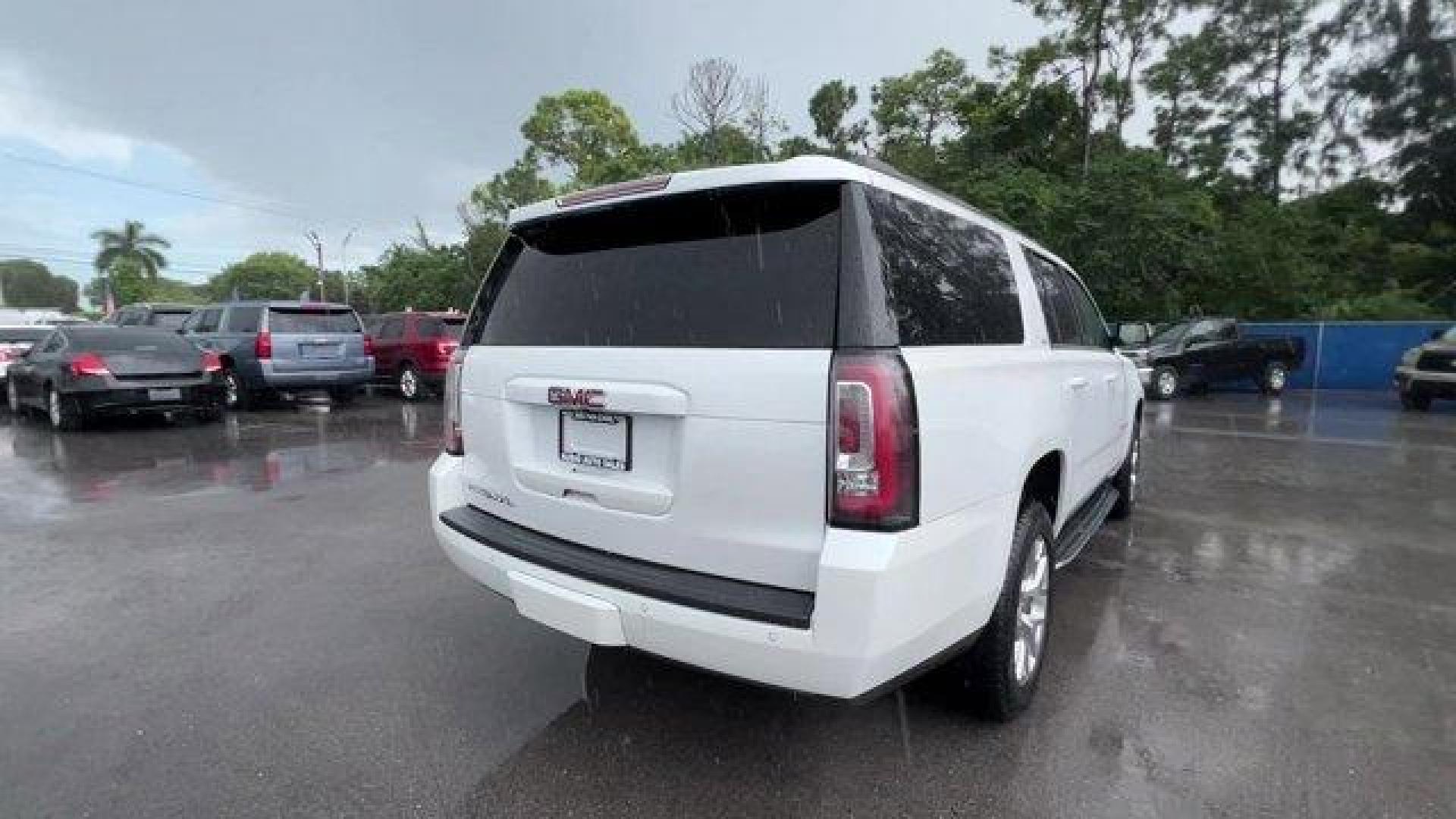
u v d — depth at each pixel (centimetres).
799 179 228
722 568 233
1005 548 269
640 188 257
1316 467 853
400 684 327
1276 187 3278
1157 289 2042
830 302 220
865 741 283
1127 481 595
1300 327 1944
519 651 359
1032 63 3047
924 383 220
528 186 4800
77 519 593
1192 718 302
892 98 3672
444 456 338
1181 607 423
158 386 1055
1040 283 370
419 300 4959
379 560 495
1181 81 3183
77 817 240
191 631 382
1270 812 245
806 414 213
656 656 240
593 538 265
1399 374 1461
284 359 1245
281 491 693
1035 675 312
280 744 282
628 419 252
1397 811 246
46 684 327
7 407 1380
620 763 270
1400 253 2836
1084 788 256
